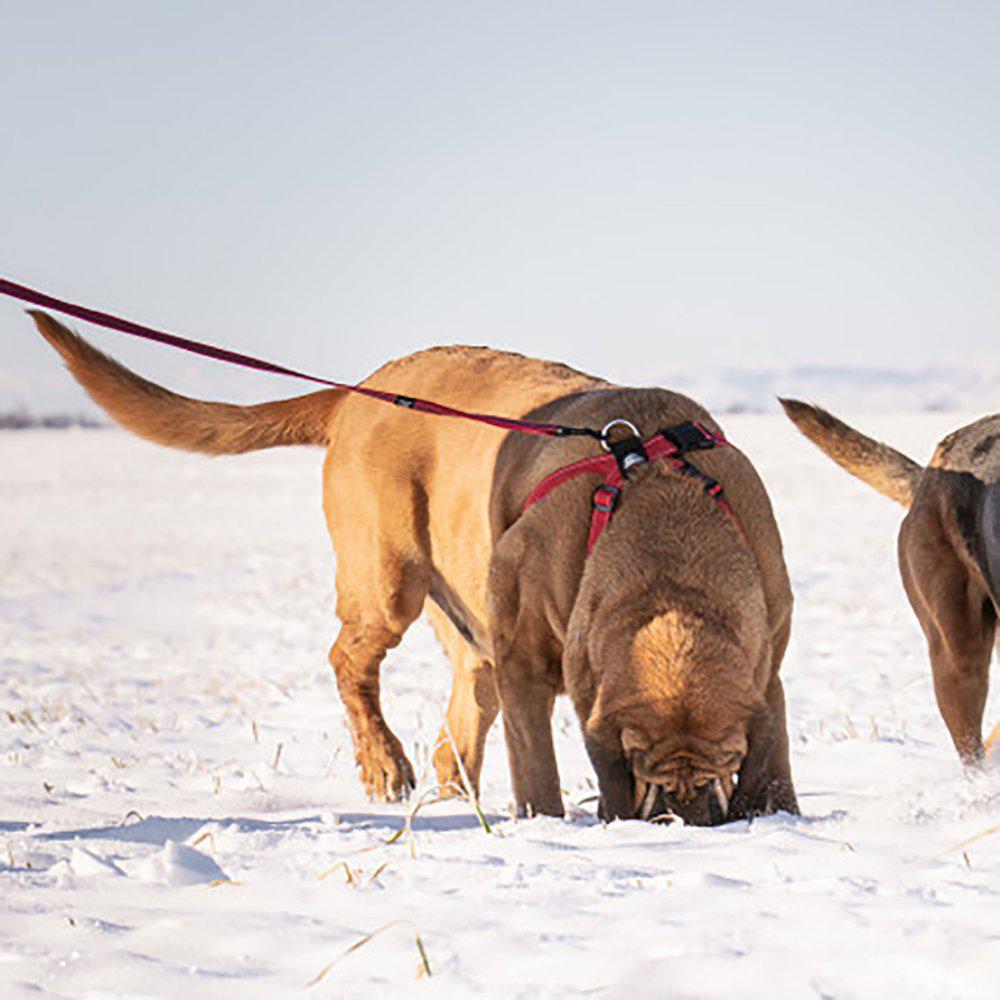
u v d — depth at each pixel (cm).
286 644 2192
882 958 459
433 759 1041
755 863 600
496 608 802
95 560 3809
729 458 805
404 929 525
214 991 469
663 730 674
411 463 977
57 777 1085
